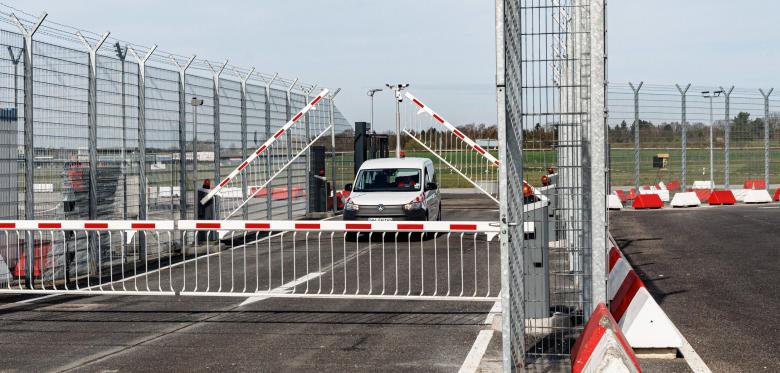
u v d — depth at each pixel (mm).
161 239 16281
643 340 7414
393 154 36094
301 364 7258
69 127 13133
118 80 14602
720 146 30781
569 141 8430
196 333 8734
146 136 15586
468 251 16141
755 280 11789
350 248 16984
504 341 6195
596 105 6523
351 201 19188
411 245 17391
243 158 20172
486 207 30047
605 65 6574
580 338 5914
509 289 6262
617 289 8672
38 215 12352
